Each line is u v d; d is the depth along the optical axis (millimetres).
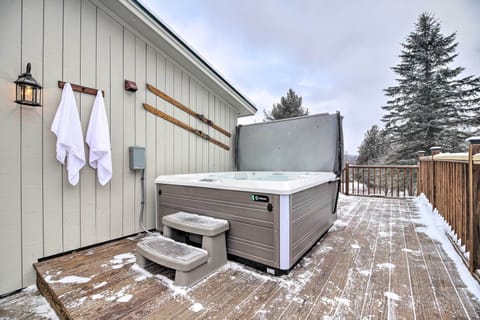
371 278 1752
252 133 4441
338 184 3451
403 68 12000
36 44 1998
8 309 1624
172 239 2289
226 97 4355
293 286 1653
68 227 2230
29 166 1973
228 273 1876
